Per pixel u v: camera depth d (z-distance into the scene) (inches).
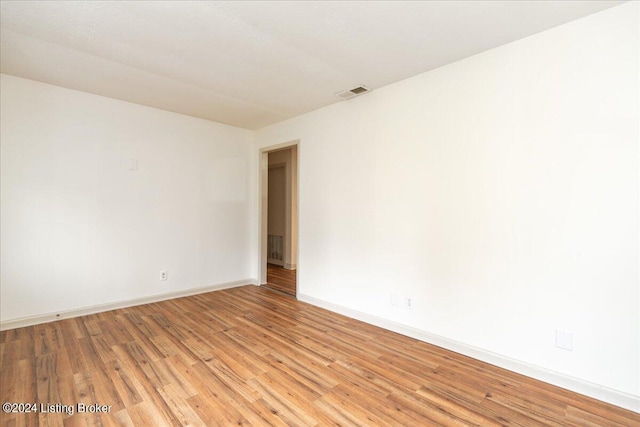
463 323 99.5
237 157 184.7
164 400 74.0
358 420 67.9
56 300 124.4
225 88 125.2
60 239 125.3
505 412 71.0
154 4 73.9
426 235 108.7
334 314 136.9
